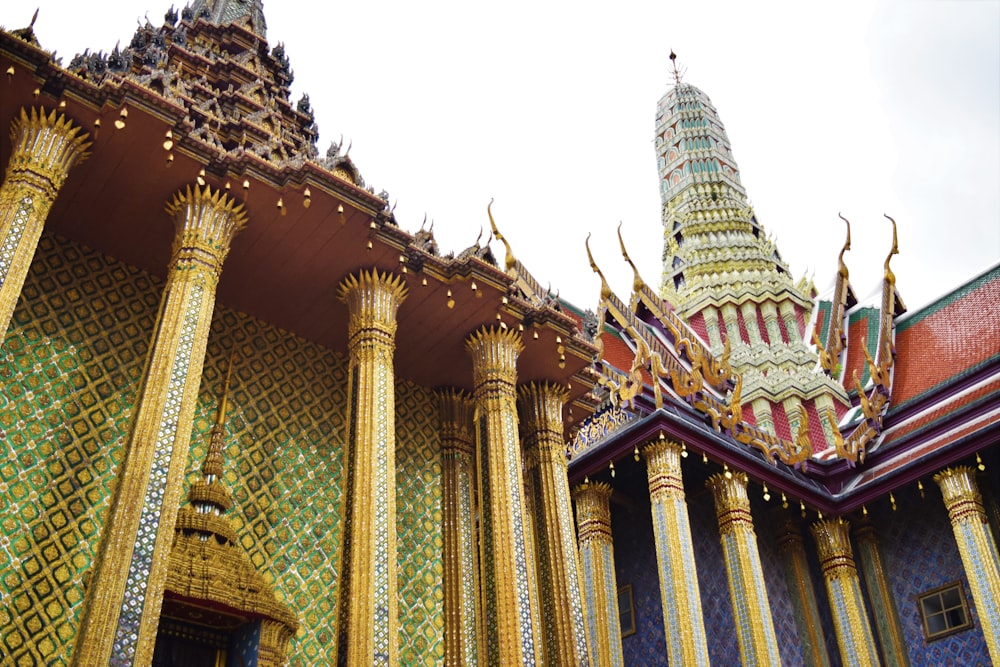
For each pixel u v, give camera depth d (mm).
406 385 16625
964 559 19766
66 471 11781
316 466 14508
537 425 16328
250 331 14875
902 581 22344
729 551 19922
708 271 36875
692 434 19969
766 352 32250
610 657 18438
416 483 15719
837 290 32406
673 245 39406
